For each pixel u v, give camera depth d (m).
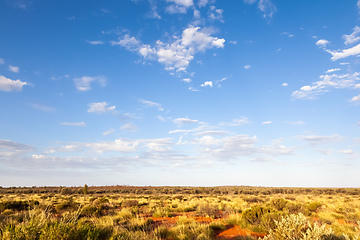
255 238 9.41
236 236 10.49
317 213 18.34
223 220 14.71
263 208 13.27
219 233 11.49
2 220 10.24
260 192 60.75
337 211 19.16
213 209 19.22
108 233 9.09
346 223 13.70
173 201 30.61
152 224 13.59
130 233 8.73
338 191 69.06
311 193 60.12
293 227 7.20
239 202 27.86
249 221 13.01
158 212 17.95
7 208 19.12
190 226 11.86
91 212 16.81
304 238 6.73
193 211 21.09
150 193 67.38
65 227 5.95
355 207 19.56
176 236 10.16
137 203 25.36
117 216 15.59
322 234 6.82
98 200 27.53
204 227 11.34
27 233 5.61
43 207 17.25
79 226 6.29
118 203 27.59
